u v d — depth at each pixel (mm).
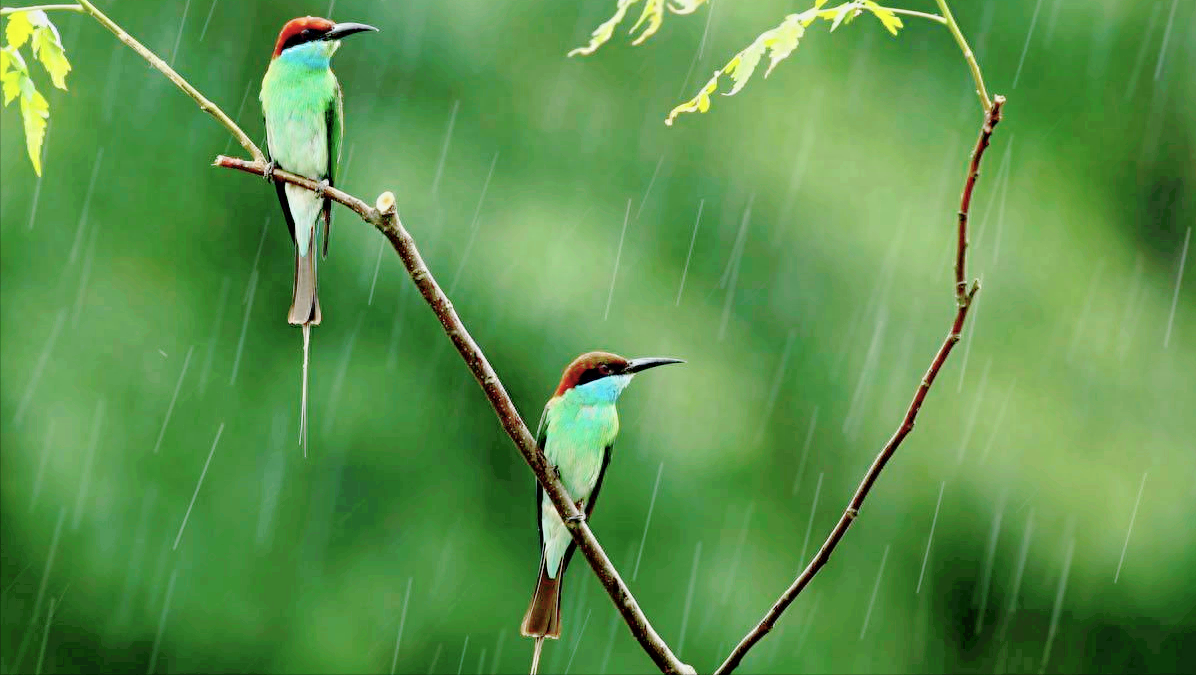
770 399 14359
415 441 14312
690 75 15117
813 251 14617
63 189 14133
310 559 14188
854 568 14609
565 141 14789
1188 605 14938
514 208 14367
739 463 14250
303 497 14172
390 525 14328
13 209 13992
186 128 14516
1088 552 14594
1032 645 15297
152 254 14273
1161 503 14586
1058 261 15211
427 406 14344
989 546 14594
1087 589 14852
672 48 15156
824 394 14414
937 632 15023
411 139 14430
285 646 14141
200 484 14031
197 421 14133
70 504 13797
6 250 13953
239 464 14148
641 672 14469
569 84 14953
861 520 14648
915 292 14656
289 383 14414
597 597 14594
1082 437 14656
